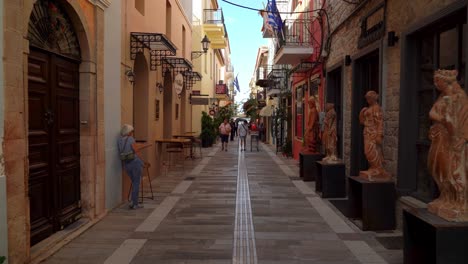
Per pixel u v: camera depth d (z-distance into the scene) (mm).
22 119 4598
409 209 4395
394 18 6621
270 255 5227
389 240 5824
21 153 4562
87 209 6789
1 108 4219
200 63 24531
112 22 7750
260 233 6191
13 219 4395
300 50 14102
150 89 11055
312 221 6898
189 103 19625
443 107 3842
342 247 5535
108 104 7512
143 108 10867
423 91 5969
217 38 28516
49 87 5695
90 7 6770
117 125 8039
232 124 33812
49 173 5715
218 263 4949
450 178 3912
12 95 4391
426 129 5914
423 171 5996
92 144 6840
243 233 6191
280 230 6355
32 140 5258
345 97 9578
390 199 6305
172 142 11922
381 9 7195
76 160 6633
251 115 37125
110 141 7629
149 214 7359
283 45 14188
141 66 10641
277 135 21547
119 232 6215
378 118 6422
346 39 9555
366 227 6281
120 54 8242
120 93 8242
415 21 5848
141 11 10391
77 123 6691
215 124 28312
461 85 4934
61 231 5984
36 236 5336
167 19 14180
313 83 13922
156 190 9844
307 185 10641
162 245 5609
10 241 4344
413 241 4465
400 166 6195
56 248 5348
